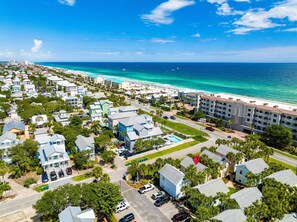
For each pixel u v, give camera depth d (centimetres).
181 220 5250
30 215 5450
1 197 6106
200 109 15800
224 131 12688
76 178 7181
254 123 12469
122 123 10300
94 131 11050
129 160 8550
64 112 12975
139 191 6462
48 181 6981
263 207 4912
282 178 6444
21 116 12644
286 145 10344
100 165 8119
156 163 7162
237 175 7262
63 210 4797
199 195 5228
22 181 6994
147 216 5478
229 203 5047
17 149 7762
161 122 13125
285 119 11175
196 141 10706
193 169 6303
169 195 6331
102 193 5275
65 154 7931
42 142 8719
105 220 5297
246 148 8238
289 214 5122
